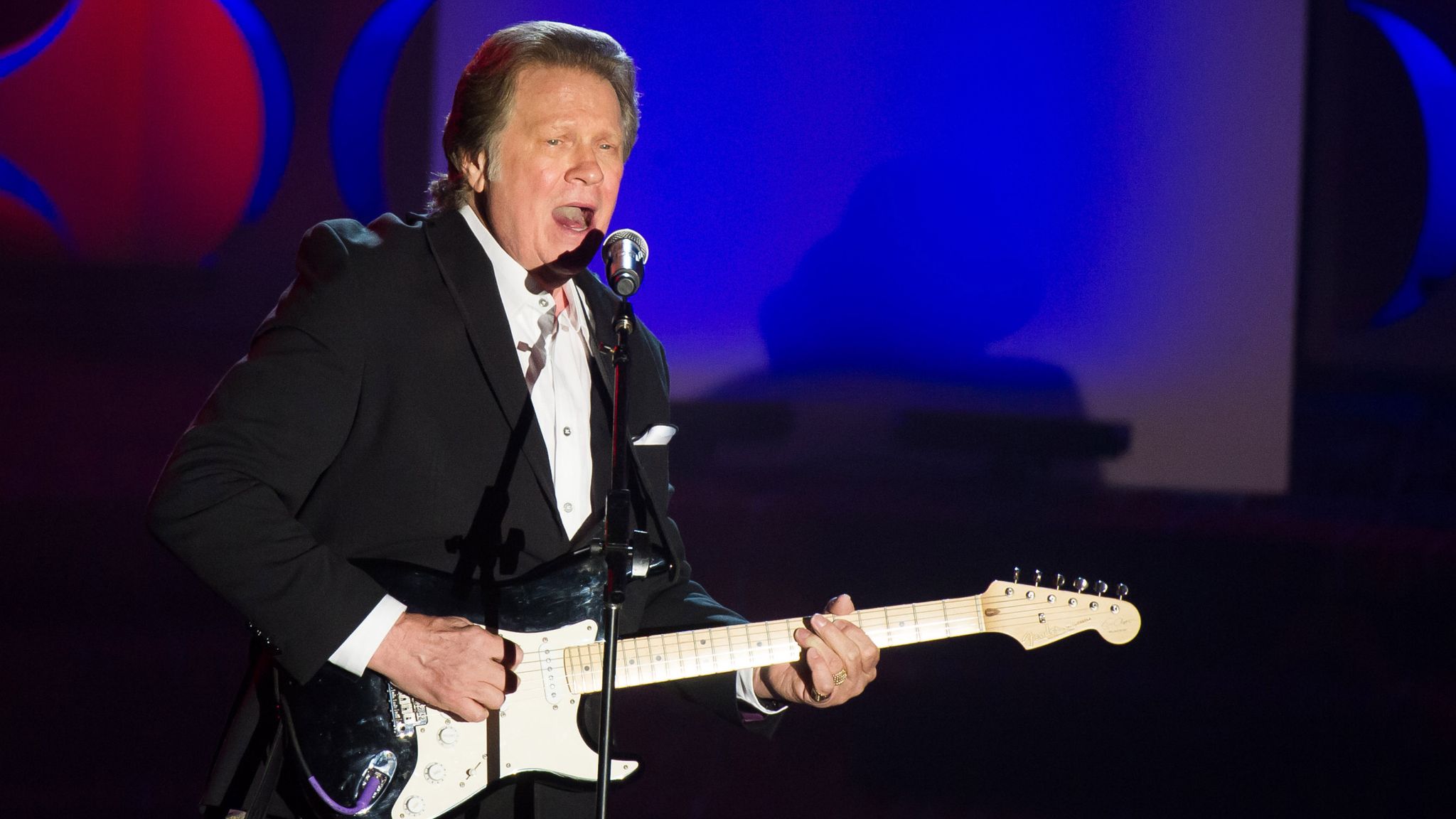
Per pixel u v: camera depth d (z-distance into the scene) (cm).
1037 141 2830
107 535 2397
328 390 657
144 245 3334
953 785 1642
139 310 3300
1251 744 1788
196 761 1638
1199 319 2795
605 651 597
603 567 711
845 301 2919
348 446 678
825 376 2934
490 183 732
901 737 1780
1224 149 2753
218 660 1955
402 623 654
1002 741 1780
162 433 2998
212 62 3275
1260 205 2745
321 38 3231
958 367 2908
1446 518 2658
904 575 2445
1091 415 2859
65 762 1602
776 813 1554
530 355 736
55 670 1867
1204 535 2519
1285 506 2731
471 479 689
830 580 2419
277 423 645
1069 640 2100
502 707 685
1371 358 3133
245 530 626
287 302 679
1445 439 2973
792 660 742
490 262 727
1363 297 3144
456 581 686
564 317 762
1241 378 2778
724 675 780
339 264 685
